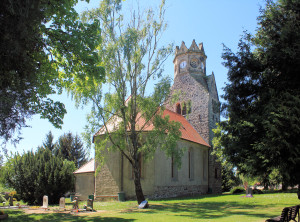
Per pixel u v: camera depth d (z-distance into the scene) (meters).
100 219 14.11
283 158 10.49
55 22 11.37
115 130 21.64
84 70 12.10
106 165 27.56
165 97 21.09
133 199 25.83
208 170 36.31
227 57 12.62
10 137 9.55
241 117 11.92
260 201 21.47
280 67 11.59
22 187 28.53
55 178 28.22
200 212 16.30
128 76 20.86
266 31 12.30
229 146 11.82
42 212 18.47
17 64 8.75
